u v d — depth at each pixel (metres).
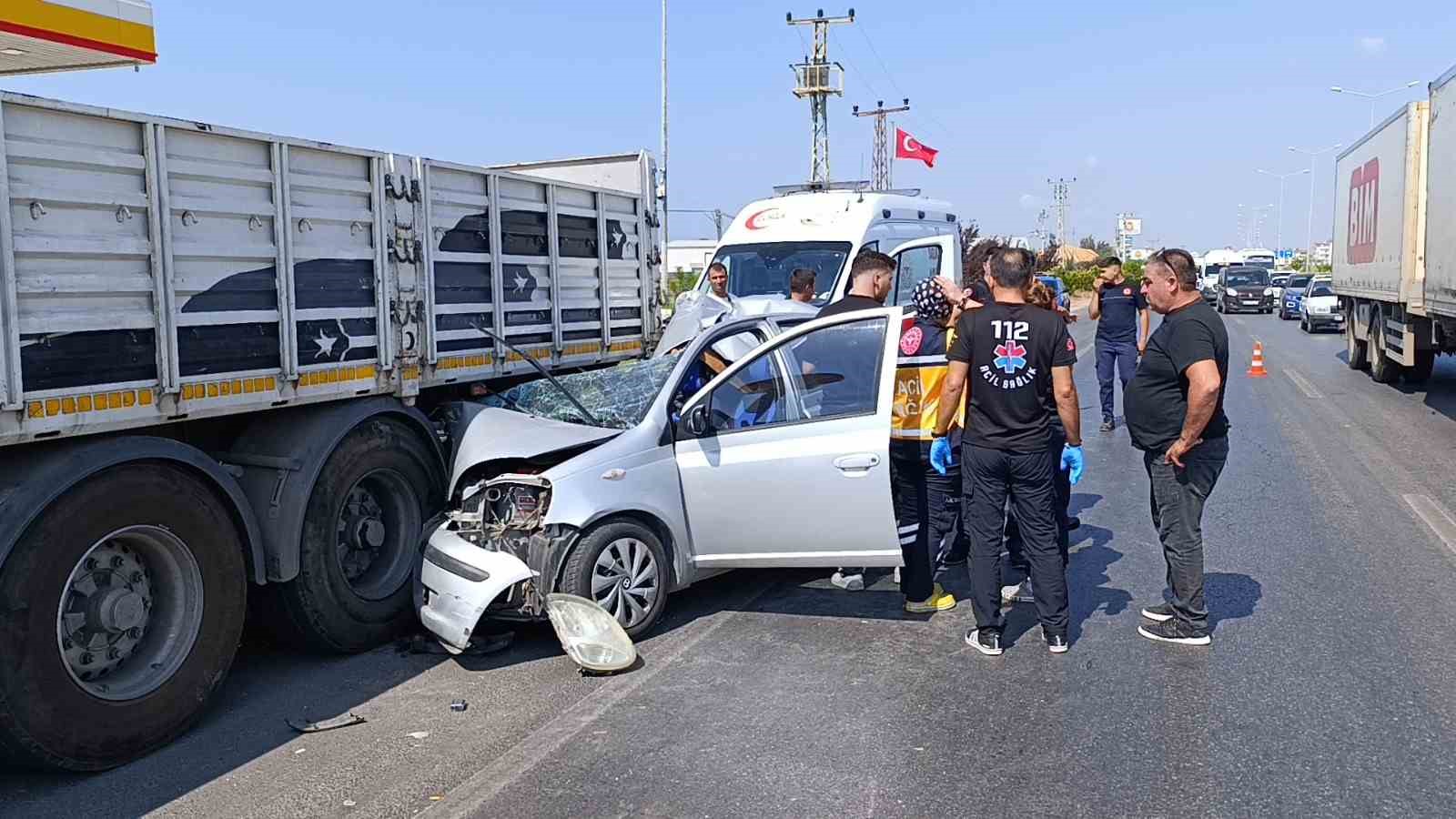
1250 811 4.00
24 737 4.31
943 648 5.84
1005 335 5.48
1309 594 6.55
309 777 4.54
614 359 8.55
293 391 5.52
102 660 4.76
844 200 11.48
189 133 4.95
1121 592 6.77
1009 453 5.54
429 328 6.41
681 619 6.48
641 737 4.80
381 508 6.37
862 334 6.07
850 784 4.30
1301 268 83.69
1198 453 5.62
